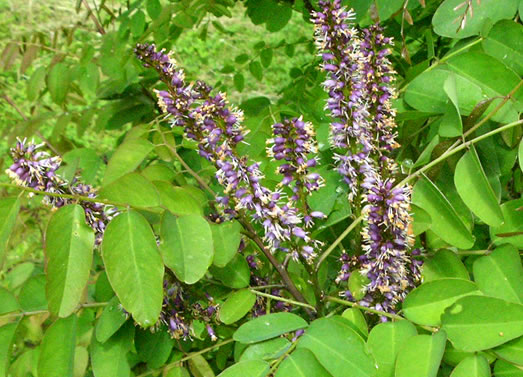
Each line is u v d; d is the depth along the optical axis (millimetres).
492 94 323
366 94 300
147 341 314
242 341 248
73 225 249
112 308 292
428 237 316
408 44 499
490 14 340
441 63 351
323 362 234
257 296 304
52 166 261
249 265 314
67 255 246
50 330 274
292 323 252
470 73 330
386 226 261
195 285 310
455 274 295
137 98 518
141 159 311
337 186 328
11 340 293
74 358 288
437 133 341
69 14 1094
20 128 525
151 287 244
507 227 292
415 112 341
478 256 309
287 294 323
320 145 351
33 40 559
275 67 1099
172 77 283
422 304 263
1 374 285
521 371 243
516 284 272
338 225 356
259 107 510
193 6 422
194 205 274
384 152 325
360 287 286
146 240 248
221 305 290
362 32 322
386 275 273
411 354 234
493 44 338
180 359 311
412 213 275
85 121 519
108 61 481
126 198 257
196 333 330
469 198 282
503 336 234
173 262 258
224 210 285
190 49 1141
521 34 329
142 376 313
